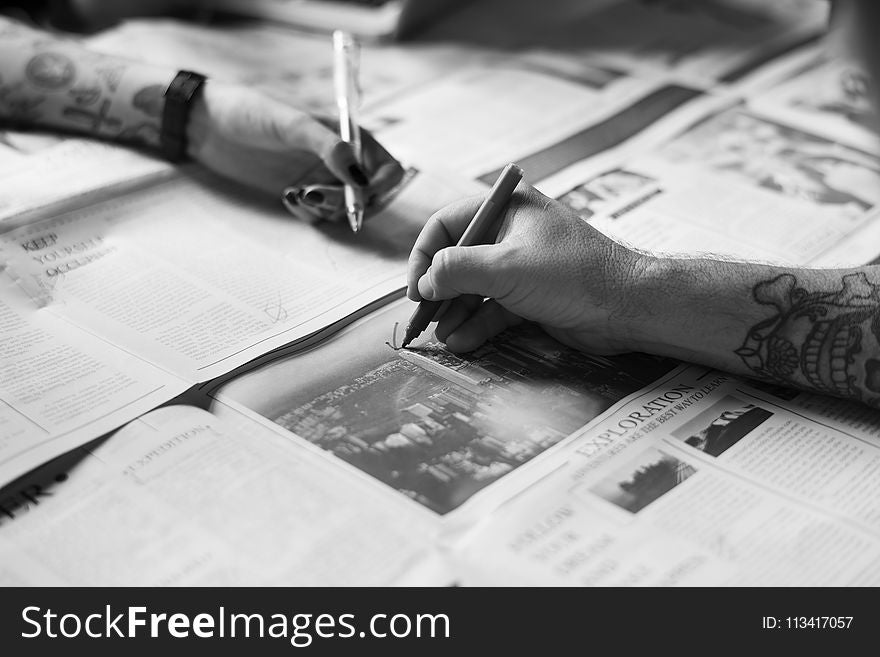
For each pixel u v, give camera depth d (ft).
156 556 1.80
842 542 1.81
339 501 1.91
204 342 2.39
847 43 3.85
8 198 2.96
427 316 2.36
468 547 1.81
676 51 4.03
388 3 4.20
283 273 2.68
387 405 2.18
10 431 2.09
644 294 2.18
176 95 3.15
